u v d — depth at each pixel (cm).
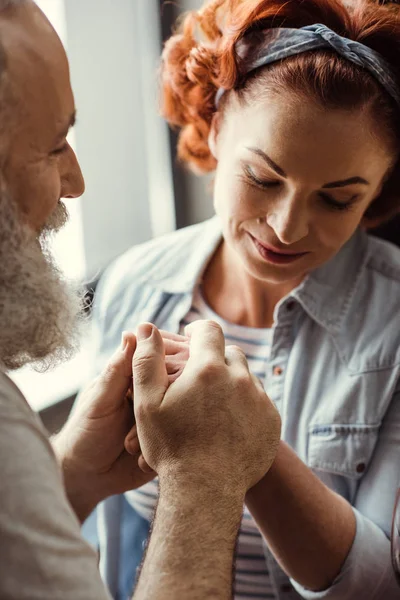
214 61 108
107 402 97
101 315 134
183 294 127
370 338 114
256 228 104
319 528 98
